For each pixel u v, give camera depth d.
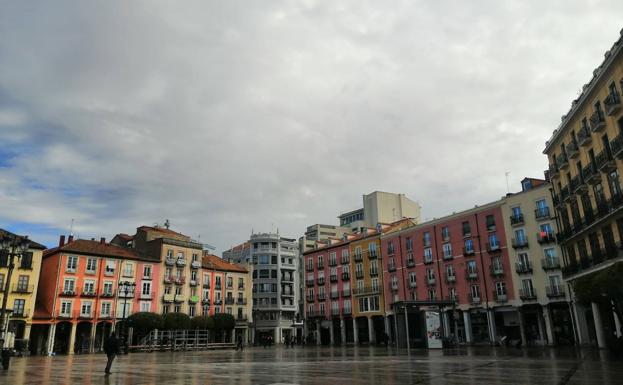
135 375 20.09
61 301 64.62
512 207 57.81
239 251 113.88
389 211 95.75
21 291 60.00
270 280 102.25
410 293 68.69
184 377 18.67
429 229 67.62
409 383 14.79
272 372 20.67
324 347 64.62
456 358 28.27
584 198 38.28
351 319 78.44
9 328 58.22
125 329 70.50
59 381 17.55
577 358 25.91
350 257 79.94
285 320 101.12
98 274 69.56
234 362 30.14
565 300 50.56
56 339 64.69
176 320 69.62
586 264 38.06
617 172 32.41
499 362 24.11
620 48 29.73
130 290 72.62
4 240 24.66
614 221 33.22
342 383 15.16
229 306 86.00
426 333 42.09
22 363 32.91
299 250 110.44
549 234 53.34
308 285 87.06
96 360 37.50
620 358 24.48
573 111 37.69
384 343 66.62
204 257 89.69
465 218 63.09
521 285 55.25
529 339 54.44
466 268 61.69
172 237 84.62
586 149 36.75
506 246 57.62
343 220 116.50
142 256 77.50
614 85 31.64
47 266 68.62
